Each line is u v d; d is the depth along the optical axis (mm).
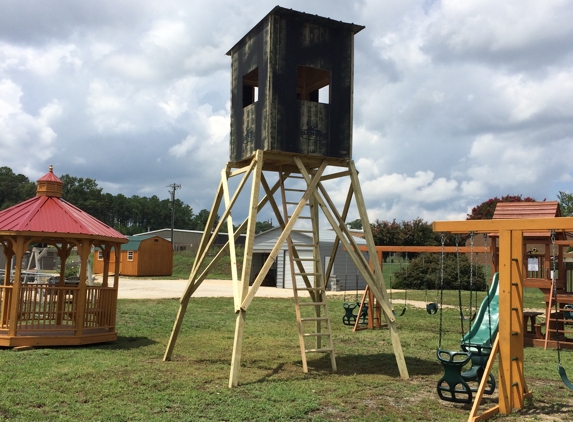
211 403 6785
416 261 32719
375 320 15797
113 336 11766
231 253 8844
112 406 6535
